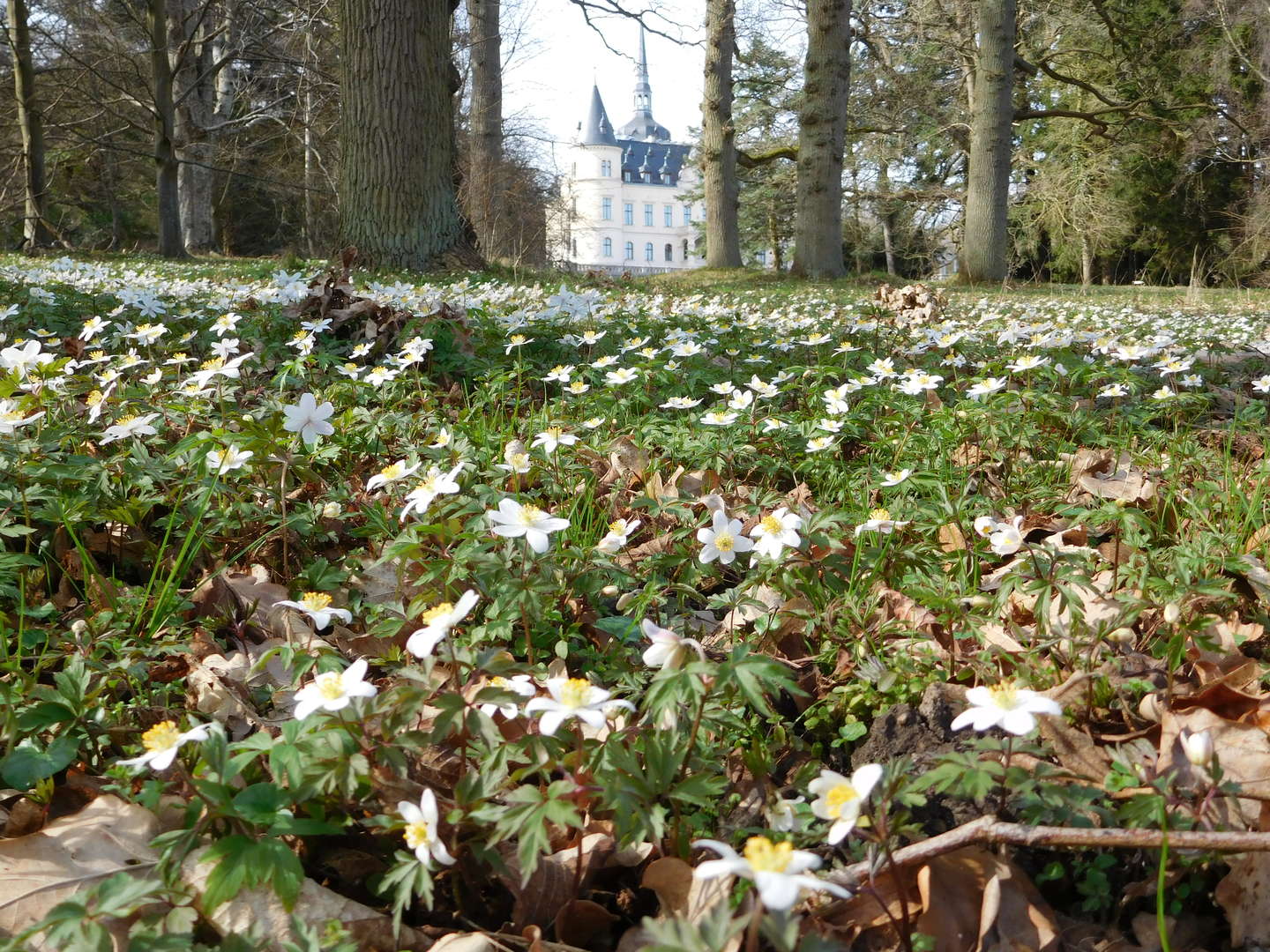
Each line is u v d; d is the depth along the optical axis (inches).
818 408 202.1
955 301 565.0
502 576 99.0
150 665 104.1
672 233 5590.6
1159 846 63.7
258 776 80.3
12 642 104.0
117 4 1160.2
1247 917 67.8
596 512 152.2
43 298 275.0
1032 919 68.9
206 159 1323.8
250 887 64.1
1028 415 182.2
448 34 623.5
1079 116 1182.3
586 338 238.7
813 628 113.1
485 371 222.5
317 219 1488.7
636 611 120.2
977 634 98.2
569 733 76.6
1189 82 1368.1
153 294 256.8
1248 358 282.5
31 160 1077.1
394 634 101.6
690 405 181.3
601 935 73.8
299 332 218.8
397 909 63.3
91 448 153.3
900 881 64.9
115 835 75.4
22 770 79.7
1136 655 97.7
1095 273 1700.3
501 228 1007.0
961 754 73.9
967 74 1300.4
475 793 70.5
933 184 1833.2
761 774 86.5
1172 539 137.1
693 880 70.7
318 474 155.2
